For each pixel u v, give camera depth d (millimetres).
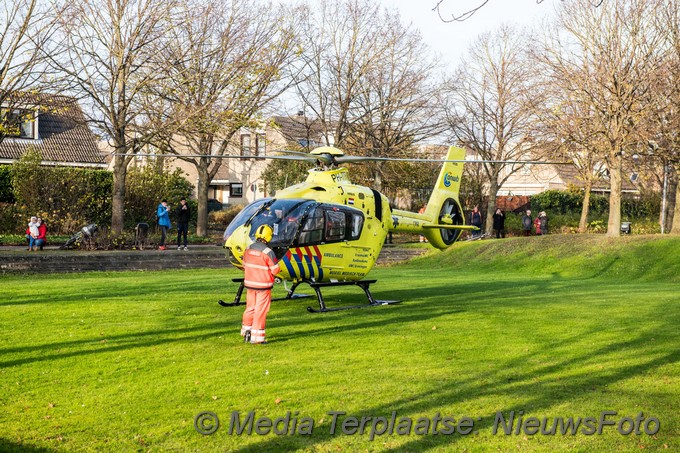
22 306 13672
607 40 30266
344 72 38719
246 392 8242
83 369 9172
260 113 31062
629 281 23531
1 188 35250
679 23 30344
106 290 16641
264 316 10773
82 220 34312
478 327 12203
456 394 8242
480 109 43562
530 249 29266
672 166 32188
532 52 34844
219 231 42000
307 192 14539
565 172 59938
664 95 29062
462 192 48281
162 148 34406
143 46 29641
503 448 6746
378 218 15336
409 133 41125
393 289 18406
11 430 7039
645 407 7812
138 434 6984
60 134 42250
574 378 8930
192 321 12469
